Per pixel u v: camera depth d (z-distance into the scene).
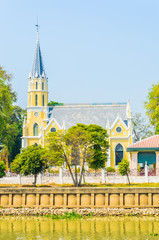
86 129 81.12
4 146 114.19
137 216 65.19
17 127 129.12
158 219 63.34
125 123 116.25
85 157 76.94
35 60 126.31
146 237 54.44
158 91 103.06
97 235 55.62
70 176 80.19
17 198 67.69
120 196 66.81
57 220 63.12
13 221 62.66
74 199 67.19
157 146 82.38
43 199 67.38
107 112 120.00
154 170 81.56
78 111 121.62
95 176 79.56
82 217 64.69
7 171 89.75
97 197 67.00
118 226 59.75
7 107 87.00
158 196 66.81
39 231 57.59
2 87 86.56
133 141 112.06
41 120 119.69
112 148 111.12
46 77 125.75
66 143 77.25
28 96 124.25
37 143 118.88
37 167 74.88
